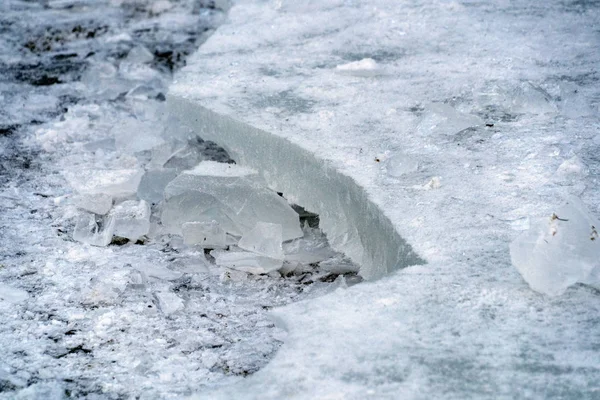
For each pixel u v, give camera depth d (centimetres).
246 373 410
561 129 581
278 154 586
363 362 354
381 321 381
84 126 727
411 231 458
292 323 380
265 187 572
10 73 864
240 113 629
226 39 824
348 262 529
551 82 668
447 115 591
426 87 673
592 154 540
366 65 712
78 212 581
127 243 551
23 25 1030
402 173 523
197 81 705
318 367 351
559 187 497
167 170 627
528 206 477
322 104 647
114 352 426
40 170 645
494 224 461
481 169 526
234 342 438
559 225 409
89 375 406
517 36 791
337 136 583
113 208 579
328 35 821
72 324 450
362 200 507
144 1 1141
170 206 570
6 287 484
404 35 805
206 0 1166
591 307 391
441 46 773
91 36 1004
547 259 400
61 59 917
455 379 343
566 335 371
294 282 507
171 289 492
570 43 766
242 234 562
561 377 344
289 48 790
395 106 638
